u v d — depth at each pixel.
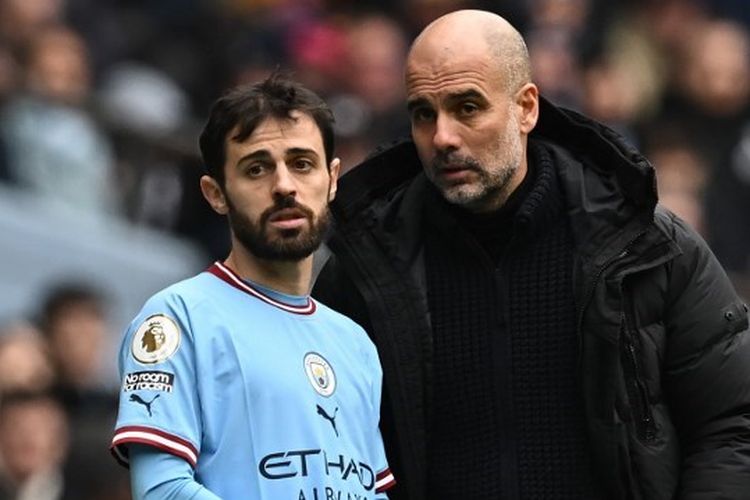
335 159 17.03
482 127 17.64
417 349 18.25
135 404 16.08
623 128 39.38
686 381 18.02
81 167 37.00
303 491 16.23
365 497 16.77
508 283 18.25
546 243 18.25
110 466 27.72
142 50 40.94
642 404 17.86
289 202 16.45
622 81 41.38
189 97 40.94
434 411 18.31
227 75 41.00
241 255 16.83
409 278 18.36
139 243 37.88
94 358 32.19
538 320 18.17
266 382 16.34
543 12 41.12
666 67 41.88
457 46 17.69
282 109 16.55
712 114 40.62
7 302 36.28
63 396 31.33
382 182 18.77
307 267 16.95
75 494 27.61
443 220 18.28
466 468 18.19
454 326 18.34
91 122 37.31
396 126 37.16
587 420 17.81
